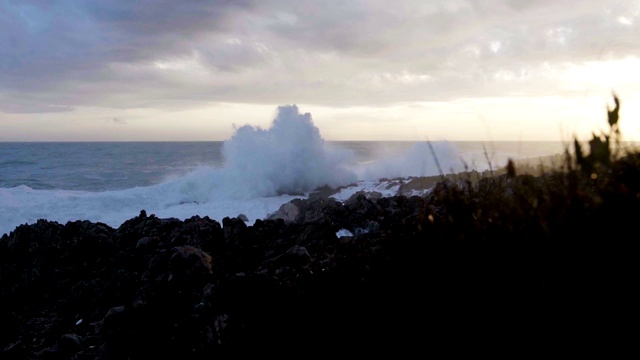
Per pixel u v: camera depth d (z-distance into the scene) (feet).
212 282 21.21
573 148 9.28
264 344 10.63
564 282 7.70
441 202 10.00
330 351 9.73
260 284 15.01
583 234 7.97
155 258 24.11
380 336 9.14
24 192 77.51
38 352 18.62
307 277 12.38
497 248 8.32
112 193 79.51
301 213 39.63
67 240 32.19
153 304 17.85
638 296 7.45
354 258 10.74
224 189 82.48
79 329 20.10
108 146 397.60
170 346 14.07
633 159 9.05
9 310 23.22
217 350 11.92
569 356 7.54
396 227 11.12
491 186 10.46
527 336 7.72
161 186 83.56
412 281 8.97
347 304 9.71
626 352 7.34
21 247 31.19
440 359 8.39
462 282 8.36
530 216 8.45
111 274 24.88
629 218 7.90
